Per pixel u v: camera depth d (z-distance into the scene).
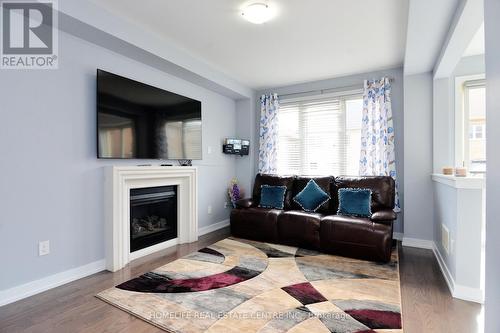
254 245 3.61
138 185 3.12
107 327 1.81
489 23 1.15
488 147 1.18
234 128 5.04
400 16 2.57
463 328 1.82
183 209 3.77
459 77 3.38
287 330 1.76
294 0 2.32
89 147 2.71
